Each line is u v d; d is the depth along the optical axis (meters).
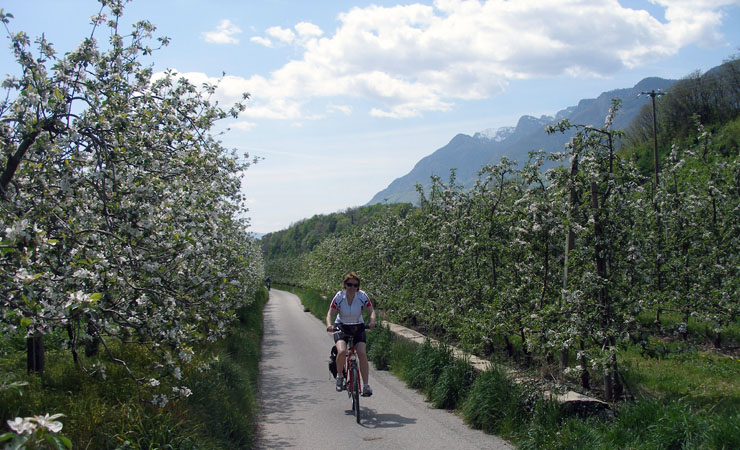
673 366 8.84
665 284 10.70
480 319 9.12
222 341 11.64
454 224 11.23
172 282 5.88
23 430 2.36
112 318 5.04
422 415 7.36
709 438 4.59
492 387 6.69
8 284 3.95
